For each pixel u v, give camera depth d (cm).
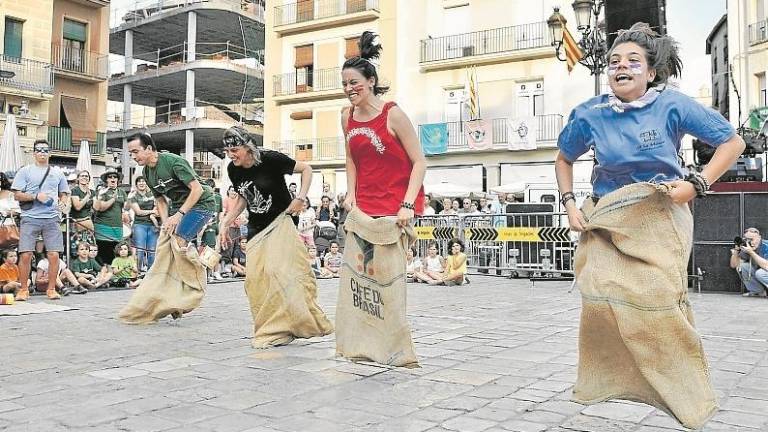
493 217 1365
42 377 410
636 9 1266
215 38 4084
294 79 3353
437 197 2553
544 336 580
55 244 860
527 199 2212
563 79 2677
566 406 346
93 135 3206
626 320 267
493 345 532
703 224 1027
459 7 2931
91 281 1012
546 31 2698
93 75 3200
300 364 449
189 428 305
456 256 1206
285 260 521
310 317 522
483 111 2850
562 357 481
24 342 538
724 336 586
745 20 2625
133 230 1084
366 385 390
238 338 561
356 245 448
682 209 281
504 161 2772
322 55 3269
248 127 4025
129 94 3972
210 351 499
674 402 263
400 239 435
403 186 438
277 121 3406
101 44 3266
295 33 3347
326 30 3256
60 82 3120
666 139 281
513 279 1320
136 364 450
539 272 1301
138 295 641
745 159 1095
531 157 2720
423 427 309
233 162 523
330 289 1075
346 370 430
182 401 353
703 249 1030
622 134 287
